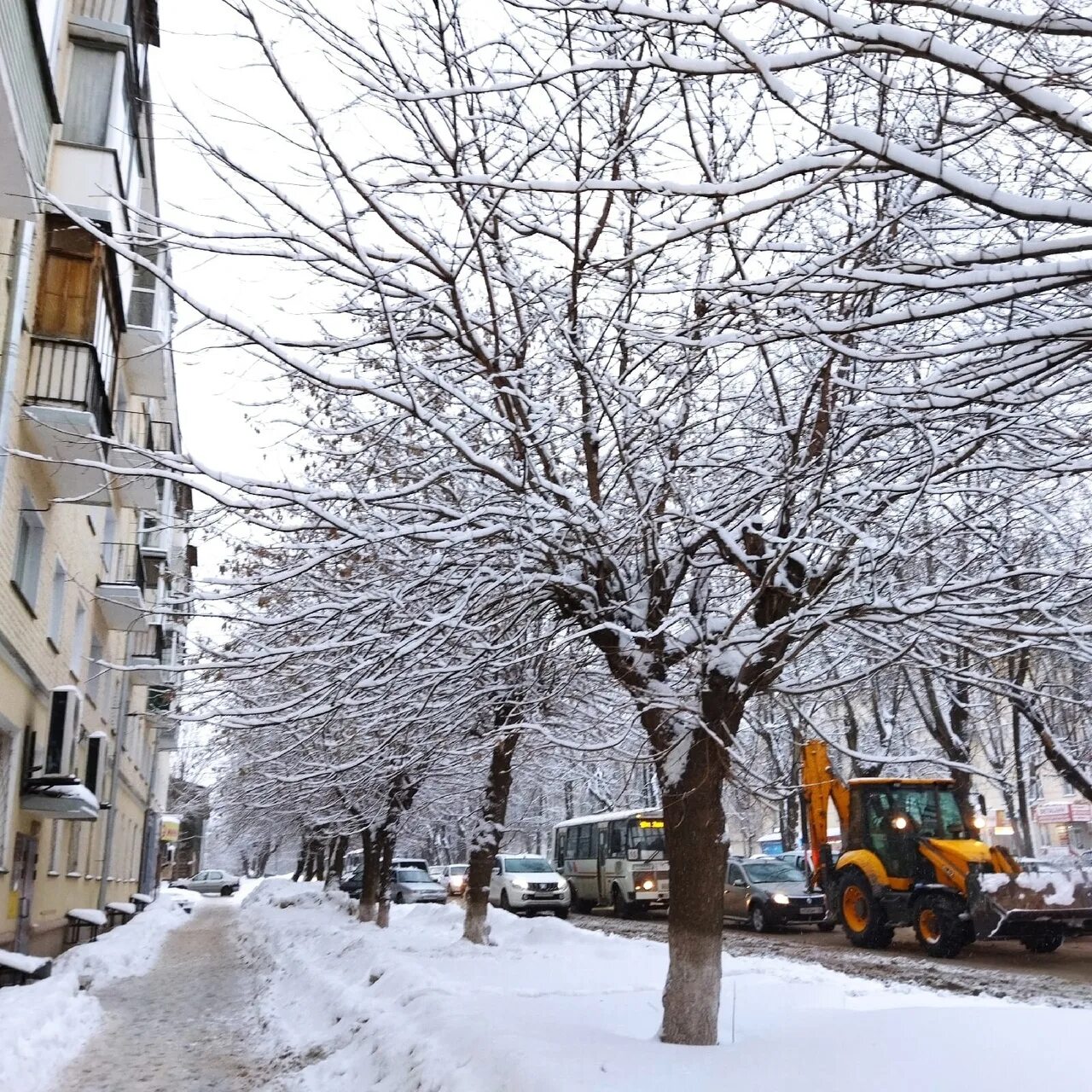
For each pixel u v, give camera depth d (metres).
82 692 17.70
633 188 4.38
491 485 7.77
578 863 30.58
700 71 4.22
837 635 8.42
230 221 5.72
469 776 18.38
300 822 24.64
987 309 5.77
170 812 50.09
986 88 4.28
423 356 7.57
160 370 20.11
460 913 22.16
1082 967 13.95
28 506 13.20
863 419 6.51
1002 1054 5.77
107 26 14.21
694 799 7.43
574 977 12.16
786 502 6.90
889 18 4.80
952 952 15.17
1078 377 5.68
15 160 10.36
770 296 4.86
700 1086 5.66
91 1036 11.02
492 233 7.03
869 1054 6.02
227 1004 13.62
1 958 11.89
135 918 26.91
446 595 7.43
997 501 7.41
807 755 18.55
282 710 7.12
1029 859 17.45
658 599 7.68
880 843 17.16
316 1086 8.31
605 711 10.20
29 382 12.84
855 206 6.17
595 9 4.26
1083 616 7.70
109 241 5.37
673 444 7.06
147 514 7.26
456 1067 6.83
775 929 21.30
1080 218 3.82
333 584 7.75
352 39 5.58
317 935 19.14
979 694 16.78
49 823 16.14
